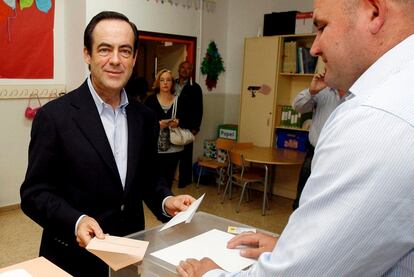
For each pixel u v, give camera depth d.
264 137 4.78
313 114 3.46
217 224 1.20
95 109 1.33
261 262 0.67
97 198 1.31
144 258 0.94
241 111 4.99
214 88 5.44
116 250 0.93
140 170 1.46
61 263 1.33
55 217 1.19
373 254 0.55
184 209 1.28
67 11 3.97
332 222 0.56
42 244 1.37
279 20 4.60
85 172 1.28
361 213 0.54
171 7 4.66
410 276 0.58
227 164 4.68
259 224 3.74
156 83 4.39
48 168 1.27
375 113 0.56
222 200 4.46
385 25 0.61
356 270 0.56
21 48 3.72
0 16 3.55
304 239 0.59
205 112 5.36
